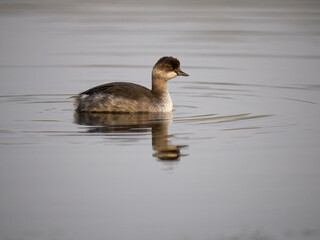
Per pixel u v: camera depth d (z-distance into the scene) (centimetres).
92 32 3155
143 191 1048
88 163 1181
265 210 977
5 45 2769
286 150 1272
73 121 1521
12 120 1532
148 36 3058
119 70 2298
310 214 959
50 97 1861
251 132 1416
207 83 2108
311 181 1095
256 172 1144
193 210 970
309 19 3600
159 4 4488
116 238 868
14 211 960
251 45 2808
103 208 975
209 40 2944
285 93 1922
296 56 2541
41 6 4250
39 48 2711
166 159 1212
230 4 4453
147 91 1656
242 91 1970
